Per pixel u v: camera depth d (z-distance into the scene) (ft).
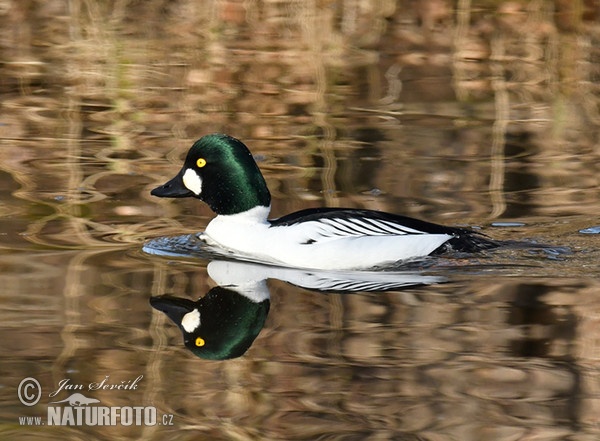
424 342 29.96
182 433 24.88
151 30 78.95
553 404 26.27
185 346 29.73
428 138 55.06
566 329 30.76
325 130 56.44
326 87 65.77
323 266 37.70
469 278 35.88
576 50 75.25
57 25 79.20
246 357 29.01
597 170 49.88
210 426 25.17
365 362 28.58
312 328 31.12
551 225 42.19
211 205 40.04
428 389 27.09
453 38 78.23
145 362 28.63
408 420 25.48
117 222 41.78
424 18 82.58
